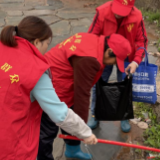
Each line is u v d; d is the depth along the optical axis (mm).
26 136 1422
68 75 1886
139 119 2971
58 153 2557
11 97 1270
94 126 2836
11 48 1331
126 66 2557
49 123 1920
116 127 2900
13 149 1329
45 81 1334
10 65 1292
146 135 2764
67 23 5840
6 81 1267
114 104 2311
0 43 1368
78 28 5590
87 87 1660
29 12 6438
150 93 2465
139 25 2393
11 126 1293
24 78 1265
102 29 2465
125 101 2316
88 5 7031
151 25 5469
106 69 2789
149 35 5051
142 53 2395
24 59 1302
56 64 1896
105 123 2959
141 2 6246
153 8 5918
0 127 1281
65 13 6426
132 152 2578
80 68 1655
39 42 1406
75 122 1414
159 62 4055
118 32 2455
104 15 2365
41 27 1384
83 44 1767
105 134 2805
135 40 2494
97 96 2258
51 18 6090
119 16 2311
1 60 1312
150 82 2422
